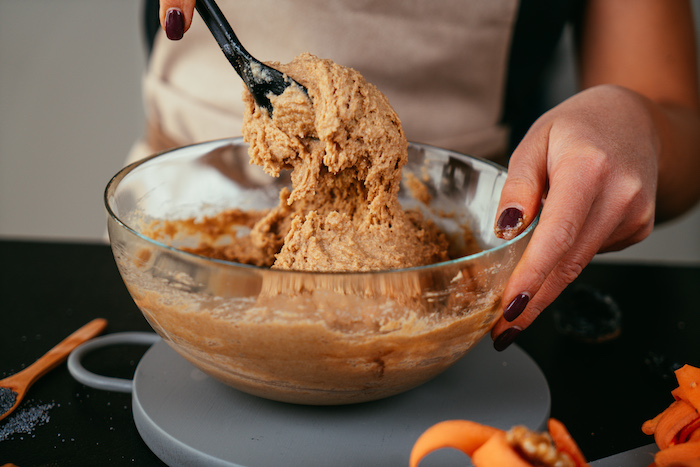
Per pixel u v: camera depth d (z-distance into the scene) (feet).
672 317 2.98
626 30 4.03
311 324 1.74
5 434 2.07
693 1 6.20
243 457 1.89
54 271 3.28
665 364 2.51
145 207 2.52
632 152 2.42
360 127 2.15
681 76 3.95
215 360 1.93
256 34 3.76
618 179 2.26
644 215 2.43
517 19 3.78
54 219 7.57
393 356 1.85
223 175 2.77
